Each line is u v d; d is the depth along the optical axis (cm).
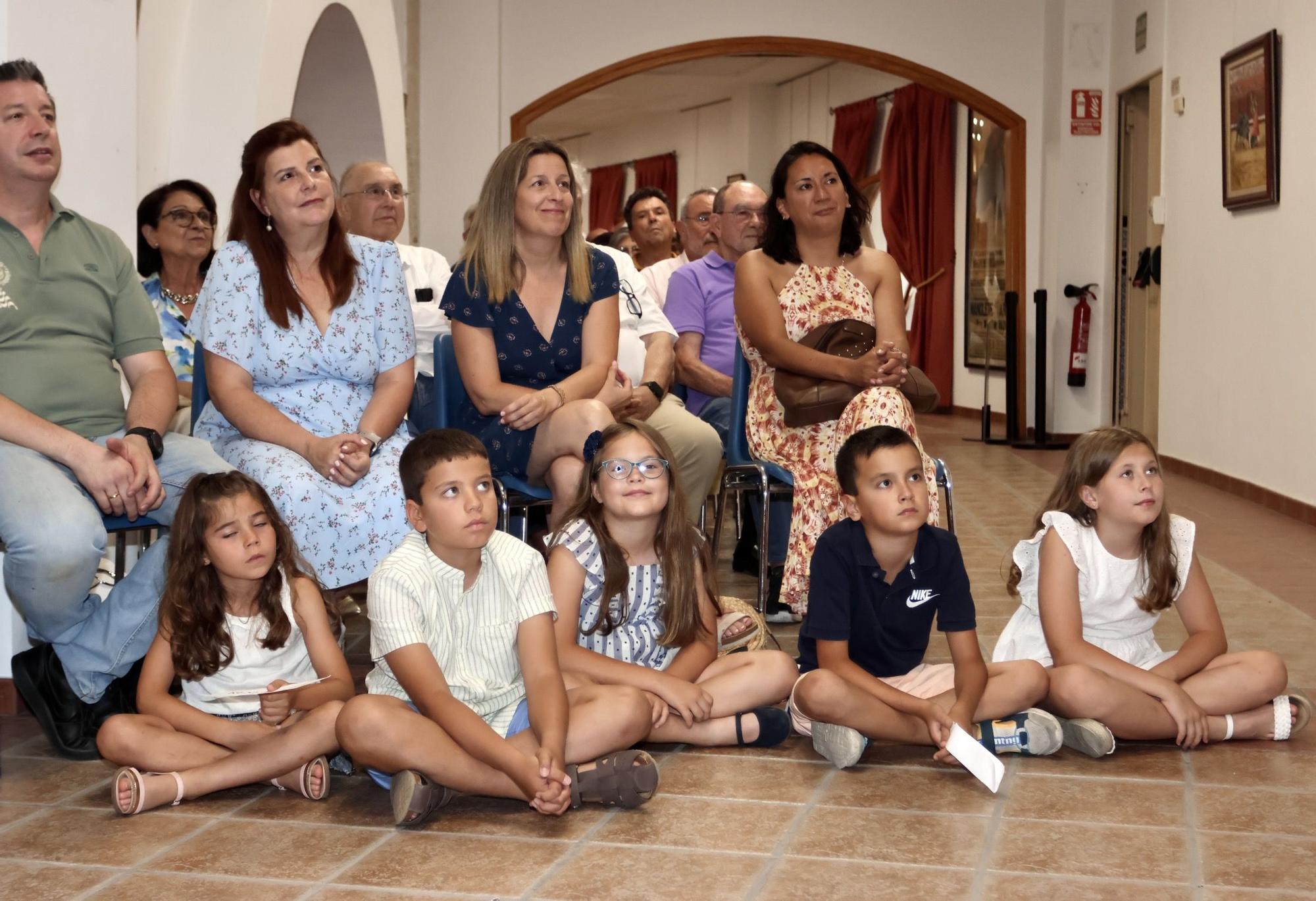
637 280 402
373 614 227
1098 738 243
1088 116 885
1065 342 901
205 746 234
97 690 262
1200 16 698
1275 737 258
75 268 286
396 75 647
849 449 254
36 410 277
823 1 908
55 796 234
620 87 1435
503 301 324
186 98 449
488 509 227
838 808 222
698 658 263
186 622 243
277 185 295
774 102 1433
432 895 186
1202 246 696
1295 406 573
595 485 255
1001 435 965
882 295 379
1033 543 272
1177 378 740
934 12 911
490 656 237
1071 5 879
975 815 218
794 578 338
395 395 311
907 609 258
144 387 290
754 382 373
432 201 875
